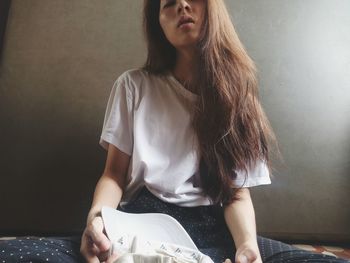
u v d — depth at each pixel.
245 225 0.65
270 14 1.18
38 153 1.12
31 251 0.44
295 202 1.18
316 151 1.19
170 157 0.70
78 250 0.51
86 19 1.15
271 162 1.17
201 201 0.69
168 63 0.84
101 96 1.14
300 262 0.52
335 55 1.19
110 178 0.72
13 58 1.14
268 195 1.17
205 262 0.47
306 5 1.19
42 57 1.14
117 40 1.15
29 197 1.11
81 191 1.12
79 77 1.14
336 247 1.18
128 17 1.16
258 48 1.18
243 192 0.74
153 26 0.84
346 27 1.19
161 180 0.68
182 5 0.71
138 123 0.72
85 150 1.13
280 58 1.18
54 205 1.11
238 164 0.71
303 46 1.19
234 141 0.72
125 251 0.50
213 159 0.70
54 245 0.49
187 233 0.61
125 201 0.72
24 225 1.11
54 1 1.15
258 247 0.62
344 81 1.19
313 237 1.18
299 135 1.19
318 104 1.18
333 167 1.18
